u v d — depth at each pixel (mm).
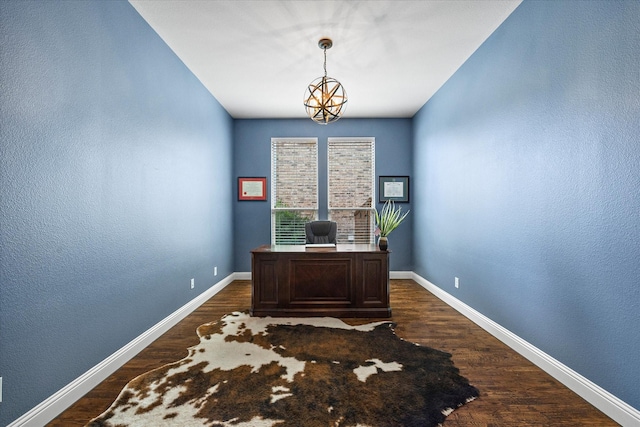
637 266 1434
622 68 1492
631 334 1459
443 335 2574
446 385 1813
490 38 2650
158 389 1769
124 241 2166
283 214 4984
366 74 3398
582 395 1701
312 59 3062
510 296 2369
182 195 3076
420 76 3453
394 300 3637
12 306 1388
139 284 2338
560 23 1871
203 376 1906
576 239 1764
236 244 4926
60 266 1634
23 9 1428
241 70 3283
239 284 4547
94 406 1638
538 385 1825
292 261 3074
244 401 1647
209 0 2211
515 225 2311
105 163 1980
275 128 4949
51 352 1572
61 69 1641
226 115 4547
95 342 1874
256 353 2230
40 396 1506
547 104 1985
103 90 1965
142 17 2389
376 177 4934
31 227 1473
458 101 3258
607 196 1573
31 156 1472
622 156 1496
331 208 4984
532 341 2121
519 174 2262
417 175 4648
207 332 2645
